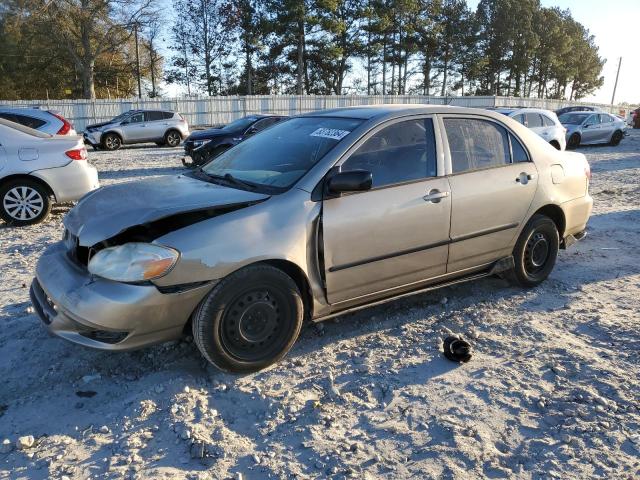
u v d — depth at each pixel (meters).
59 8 43.72
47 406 3.15
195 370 3.52
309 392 3.28
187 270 3.10
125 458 2.70
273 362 3.52
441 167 4.08
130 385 3.35
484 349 3.84
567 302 4.66
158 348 3.78
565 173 4.93
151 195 3.61
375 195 3.72
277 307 3.44
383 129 3.87
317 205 3.52
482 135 4.43
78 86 55.94
